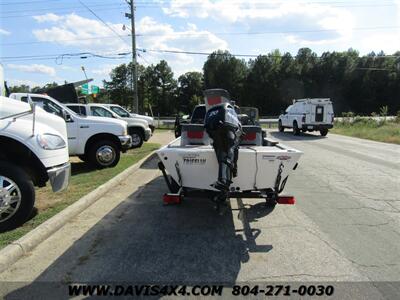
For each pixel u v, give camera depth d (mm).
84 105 15414
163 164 5527
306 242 4773
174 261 4191
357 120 32719
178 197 5363
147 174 9602
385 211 6223
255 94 87250
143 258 4266
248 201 6816
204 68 92375
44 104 9531
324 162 11750
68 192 6957
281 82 87000
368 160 12242
